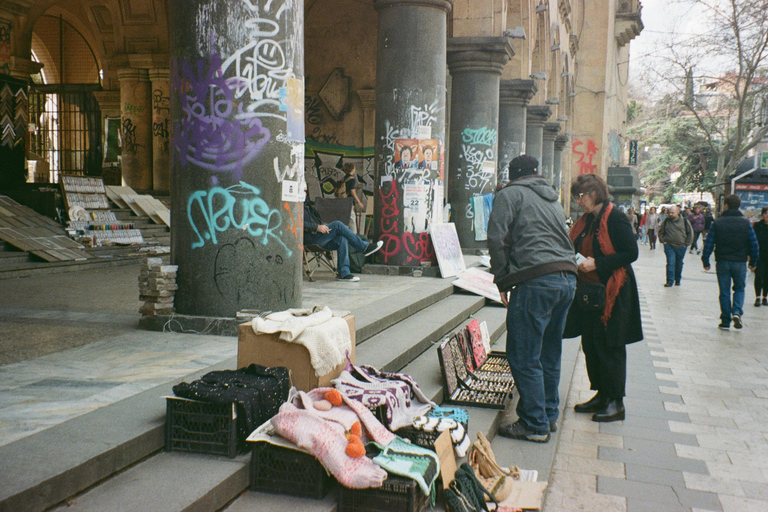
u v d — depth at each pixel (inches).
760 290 460.8
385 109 376.5
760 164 916.0
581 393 235.6
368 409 134.3
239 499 117.0
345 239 340.5
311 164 668.7
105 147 806.5
